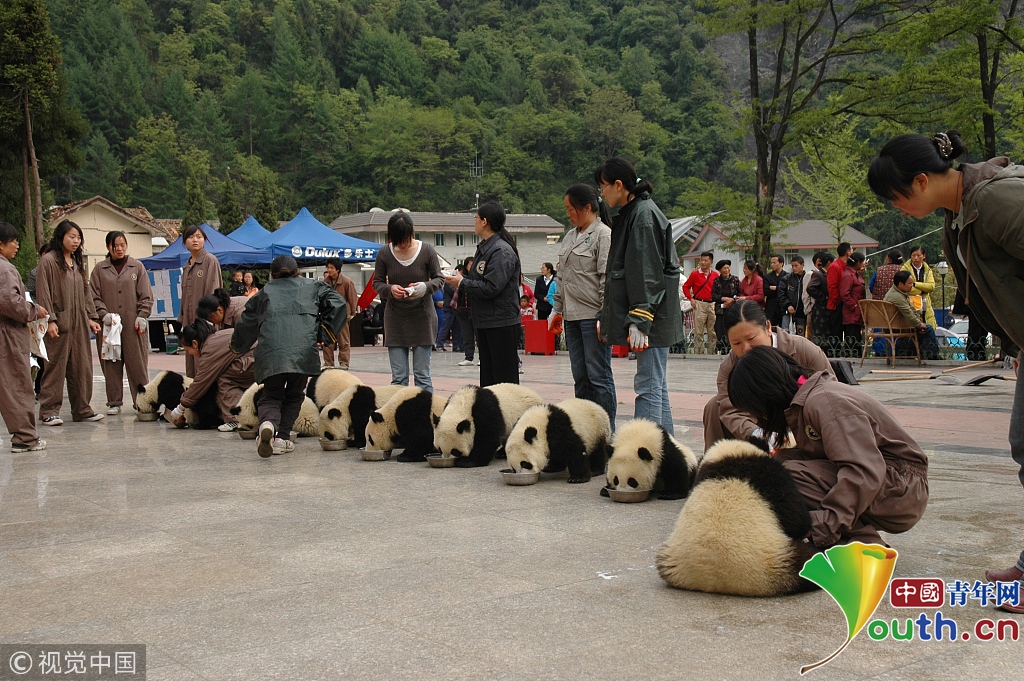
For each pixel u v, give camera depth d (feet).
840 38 72.59
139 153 286.66
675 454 15.80
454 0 401.29
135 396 29.17
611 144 290.15
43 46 101.55
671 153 280.31
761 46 72.33
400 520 14.74
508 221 203.72
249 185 283.79
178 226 170.50
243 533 14.07
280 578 11.71
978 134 62.49
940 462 18.78
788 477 10.90
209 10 362.33
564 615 10.13
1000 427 23.47
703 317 53.62
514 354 21.99
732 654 8.93
